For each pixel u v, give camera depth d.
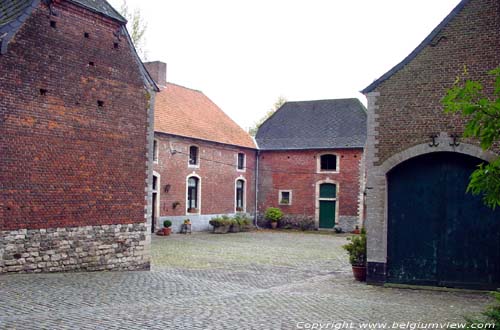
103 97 13.58
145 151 14.82
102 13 13.53
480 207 12.51
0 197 11.12
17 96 11.49
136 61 14.61
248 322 8.43
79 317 8.20
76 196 12.80
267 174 34.50
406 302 10.96
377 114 13.34
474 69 12.42
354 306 10.27
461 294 12.17
